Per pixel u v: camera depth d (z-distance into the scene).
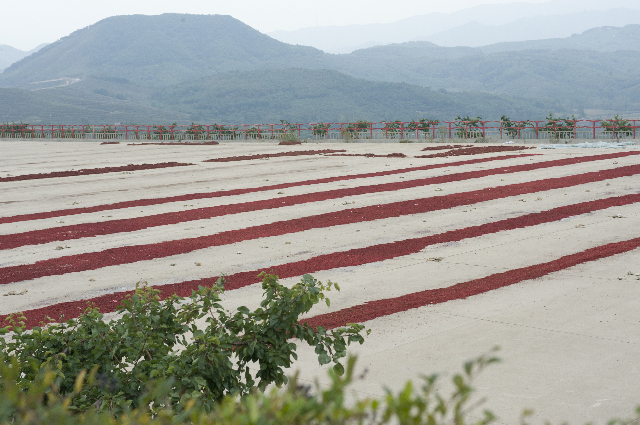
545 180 21.97
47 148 51.94
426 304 9.58
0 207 22.53
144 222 18.27
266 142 50.47
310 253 13.69
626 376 6.59
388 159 31.69
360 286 10.93
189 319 5.90
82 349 5.38
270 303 5.68
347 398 6.33
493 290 10.12
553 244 13.15
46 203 23.00
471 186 21.67
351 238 14.92
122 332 5.52
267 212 18.84
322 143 46.88
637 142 33.88
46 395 4.55
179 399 4.95
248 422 2.14
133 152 44.72
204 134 55.62
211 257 13.75
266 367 5.61
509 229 14.90
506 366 6.97
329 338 5.71
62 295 11.43
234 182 26.09
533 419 5.70
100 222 18.64
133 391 5.00
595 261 11.48
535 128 39.25
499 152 32.47
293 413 2.12
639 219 15.03
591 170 23.81
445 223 16.06
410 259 12.69
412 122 45.44
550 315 8.69
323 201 20.25
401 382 6.70
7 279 12.72
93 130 63.84
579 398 6.11
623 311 8.68
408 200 19.59
